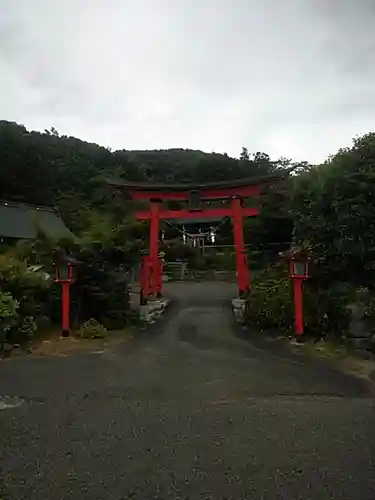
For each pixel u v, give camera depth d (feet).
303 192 40.45
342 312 32.81
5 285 33.68
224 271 99.86
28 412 18.42
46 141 157.79
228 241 122.11
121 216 48.01
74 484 12.25
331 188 34.47
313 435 15.74
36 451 14.46
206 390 21.72
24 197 127.13
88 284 39.19
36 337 34.14
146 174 169.37
